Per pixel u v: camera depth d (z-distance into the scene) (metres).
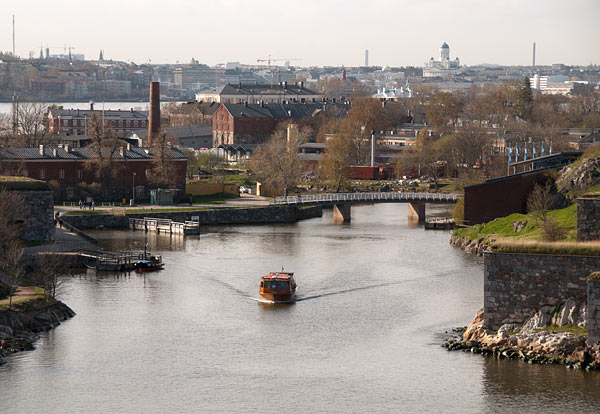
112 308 181.88
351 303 185.62
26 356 150.50
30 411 128.50
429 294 193.00
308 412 127.62
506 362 142.25
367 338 159.88
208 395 133.88
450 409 127.56
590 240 165.75
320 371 143.25
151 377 141.25
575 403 127.94
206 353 152.75
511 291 147.12
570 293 143.50
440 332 162.38
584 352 139.00
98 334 163.25
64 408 129.50
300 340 159.62
